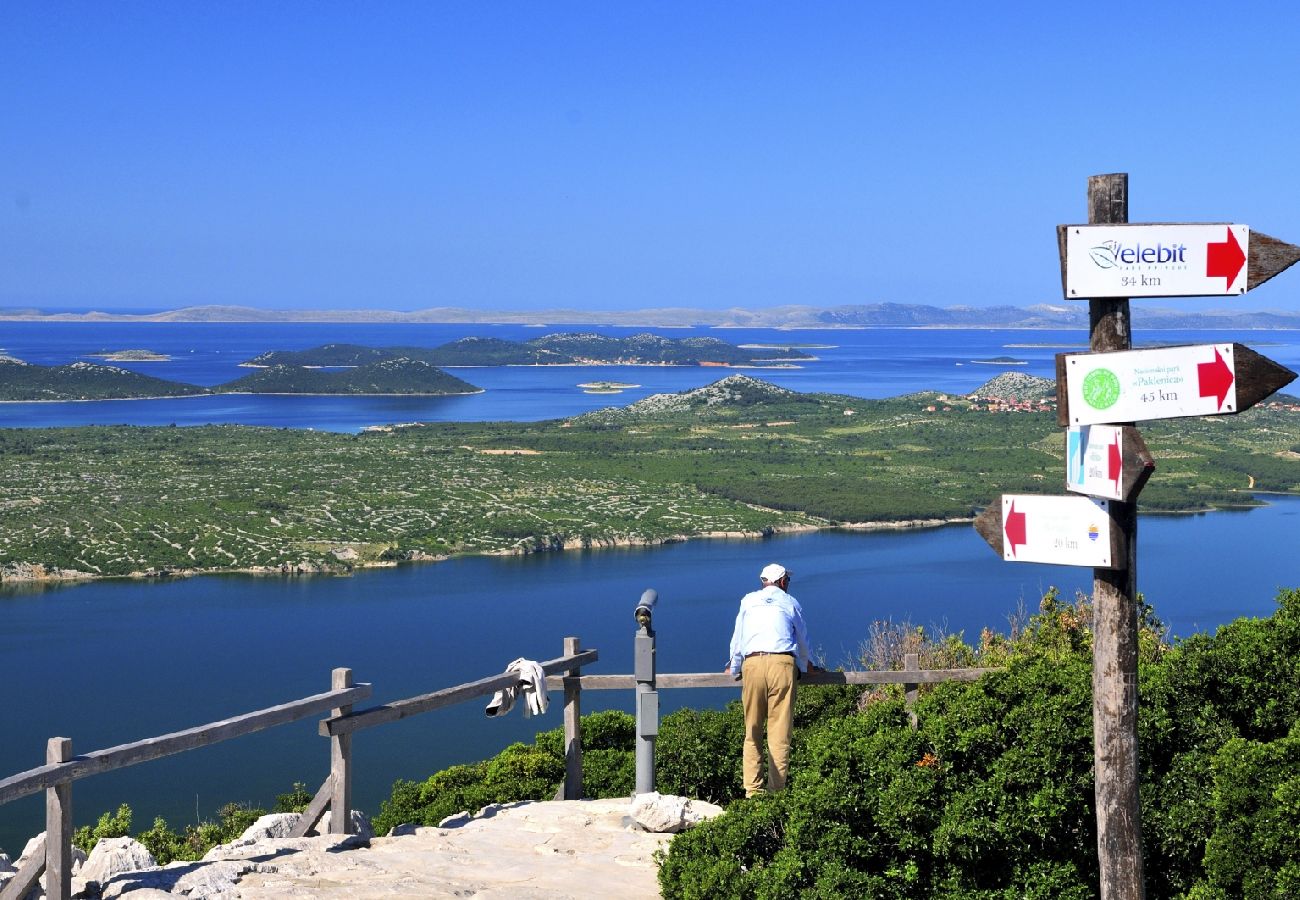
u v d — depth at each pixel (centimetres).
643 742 1005
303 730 4528
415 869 830
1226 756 661
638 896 777
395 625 7156
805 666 991
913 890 683
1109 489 524
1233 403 496
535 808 1021
